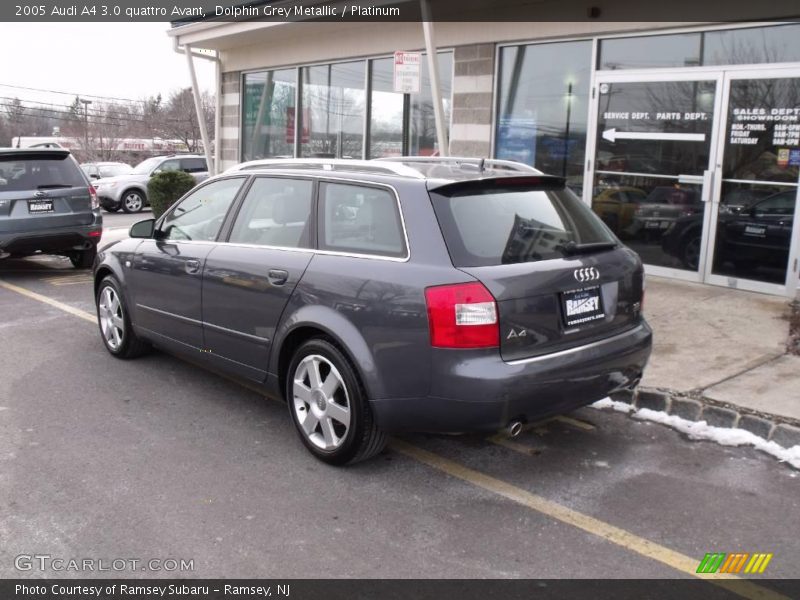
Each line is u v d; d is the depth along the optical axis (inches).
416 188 156.9
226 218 199.0
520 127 382.0
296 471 165.8
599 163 351.3
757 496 154.1
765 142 298.8
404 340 148.3
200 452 175.5
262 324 179.9
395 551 133.8
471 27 389.4
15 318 305.9
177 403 208.1
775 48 293.7
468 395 143.0
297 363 171.9
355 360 155.2
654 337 251.9
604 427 191.0
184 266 204.2
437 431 151.3
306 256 171.2
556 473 165.2
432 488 158.1
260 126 546.9
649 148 333.4
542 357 149.5
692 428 187.3
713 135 312.0
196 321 202.8
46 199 384.5
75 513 145.9
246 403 208.7
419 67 303.4
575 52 355.9
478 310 142.4
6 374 232.2
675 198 328.2
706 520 144.6
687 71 316.5
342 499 152.9
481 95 391.9
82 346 264.2
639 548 134.6
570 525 142.8
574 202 176.6
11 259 472.7
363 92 462.0
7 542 135.4
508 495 154.9
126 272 231.9
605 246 169.2
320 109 496.1
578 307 157.3
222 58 565.9
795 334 233.0
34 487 156.5
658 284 323.9
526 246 155.0
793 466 167.0
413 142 435.8
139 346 243.3
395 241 155.8
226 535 138.5
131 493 154.4
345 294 158.6
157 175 518.9
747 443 178.5
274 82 529.3
